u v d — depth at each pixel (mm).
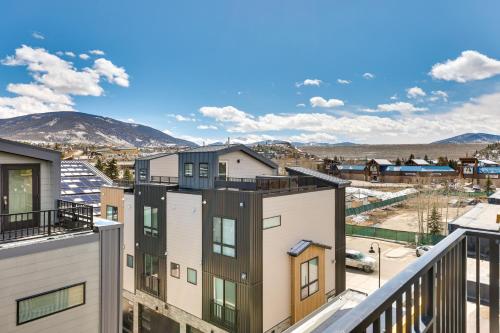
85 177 25734
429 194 40344
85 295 8289
